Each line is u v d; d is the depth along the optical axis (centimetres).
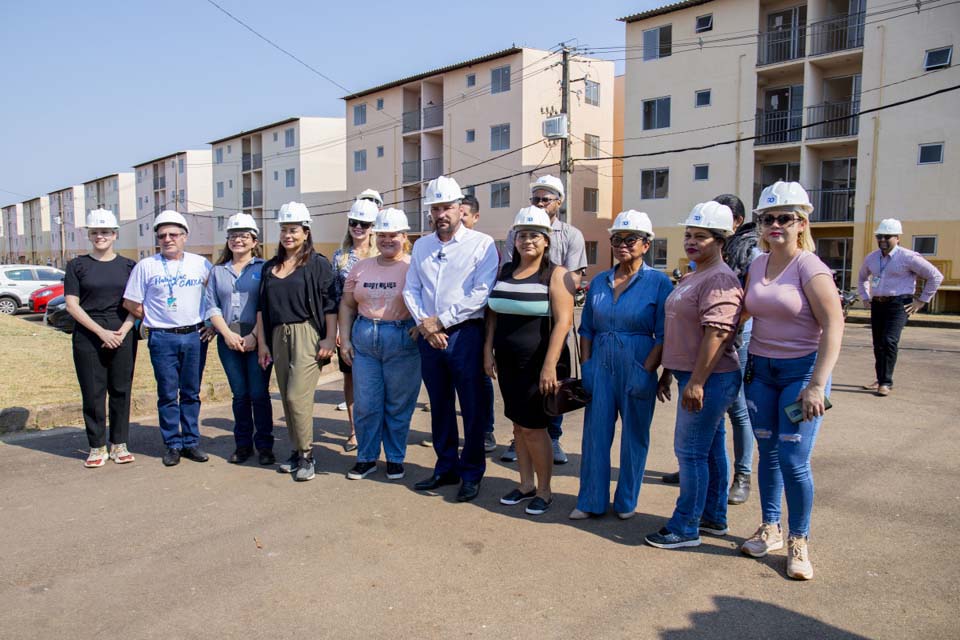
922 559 378
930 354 1176
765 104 2691
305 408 525
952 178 2152
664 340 408
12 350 1114
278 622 322
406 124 3759
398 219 514
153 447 616
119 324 554
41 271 2264
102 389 554
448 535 422
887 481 503
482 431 492
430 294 491
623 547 404
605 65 3434
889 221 791
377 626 318
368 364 527
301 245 531
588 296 458
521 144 3181
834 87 2530
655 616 324
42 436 645
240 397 568
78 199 7700
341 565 381
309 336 525
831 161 2552
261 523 441
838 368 1022
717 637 306
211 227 5694
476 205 625
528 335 446
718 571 371
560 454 576
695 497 396
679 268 2800
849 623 316
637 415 436
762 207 365
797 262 360
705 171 2734
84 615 329
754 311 371
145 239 6538
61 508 465
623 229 425
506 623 320
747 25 2584
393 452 534
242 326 561
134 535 421
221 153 5350
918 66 2192
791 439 359
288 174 4659
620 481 446
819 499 469
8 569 376
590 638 307
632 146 2922
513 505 475
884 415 706
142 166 6450
